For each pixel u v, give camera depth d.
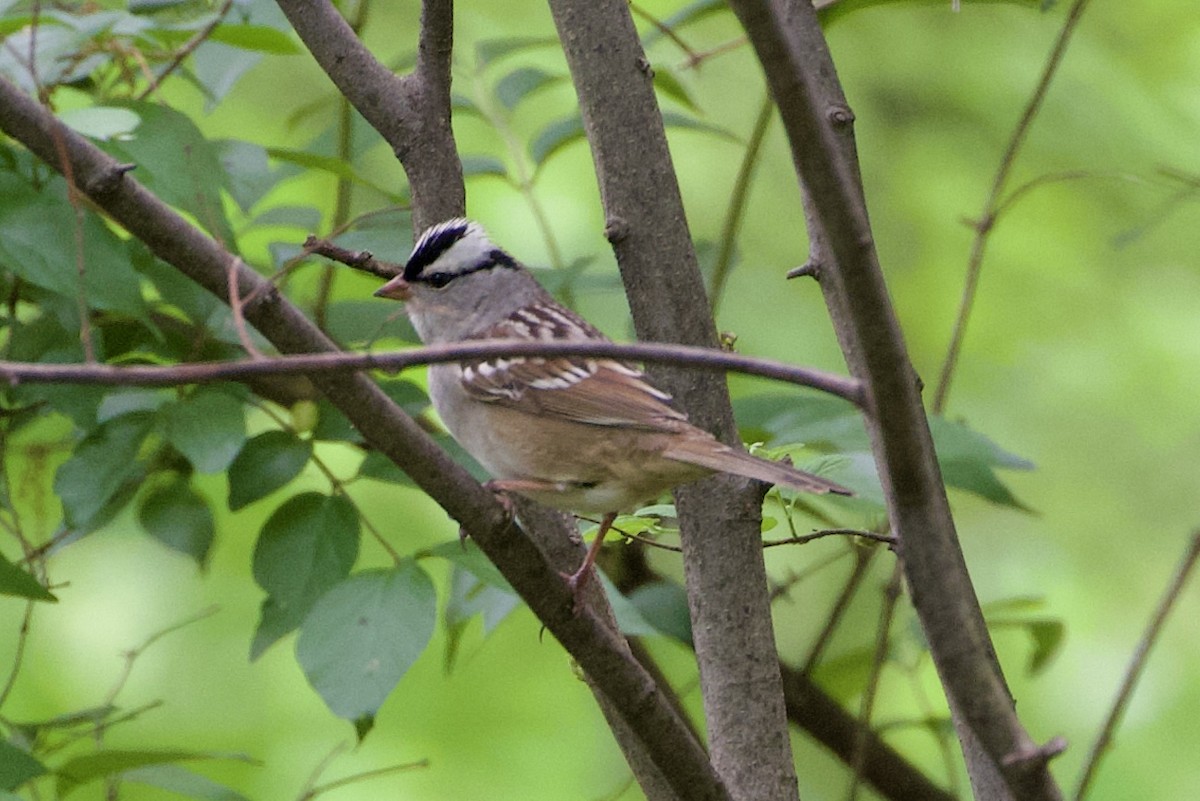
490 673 12.11
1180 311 13.50
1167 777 12.45
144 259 8.23
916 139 13.88
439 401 7.89
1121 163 13.38
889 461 4.64
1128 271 13.59
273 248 8.60
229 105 12.84
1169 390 13.51
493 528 5.93
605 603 7.28
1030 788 4.73
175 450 9.03
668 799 6.98
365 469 8.12
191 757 7.31
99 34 7.55
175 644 11.79
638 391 7.15
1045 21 13.74
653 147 7.30
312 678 6.86
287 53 8.03
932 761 12.63
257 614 11.91
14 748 6.64
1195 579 13.32
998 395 13.66
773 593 10.80
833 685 10.73
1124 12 13.64
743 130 14.20
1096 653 13.17
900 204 13.74
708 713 7.13
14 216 6.93
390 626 6.96
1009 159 9.27
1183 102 13.46
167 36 7.78
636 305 7.34
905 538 4.76
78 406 8.13
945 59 13.85
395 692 11.98
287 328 5.70
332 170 8.52
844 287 4.44
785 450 7.29
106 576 11.88
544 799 11.67
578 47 7.34
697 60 9.37
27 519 10.24
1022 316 13.62
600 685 6.12
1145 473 13.62
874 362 4.48
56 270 6.89
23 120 5.59
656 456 6.86
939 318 13.64
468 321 8.31
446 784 11.60
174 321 8.75
